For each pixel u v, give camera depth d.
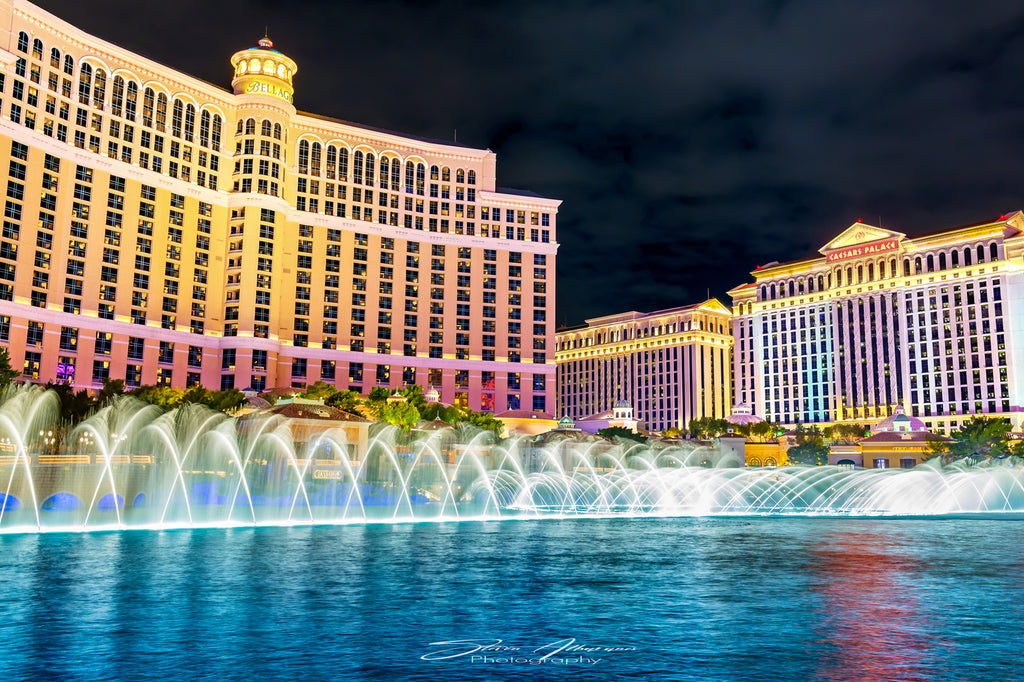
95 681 15.01
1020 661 16.88
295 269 161.75
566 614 22.19
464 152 181.88
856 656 17.38
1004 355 199.62
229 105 158.75
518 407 176.25
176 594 24.53
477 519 63.78
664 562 34.56
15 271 125.62
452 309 174.75
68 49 135.75
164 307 145.12
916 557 37.00
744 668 16.38
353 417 93.06
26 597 23.72
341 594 25.05
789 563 34.38
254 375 149.62
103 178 138.75
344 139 171.38
